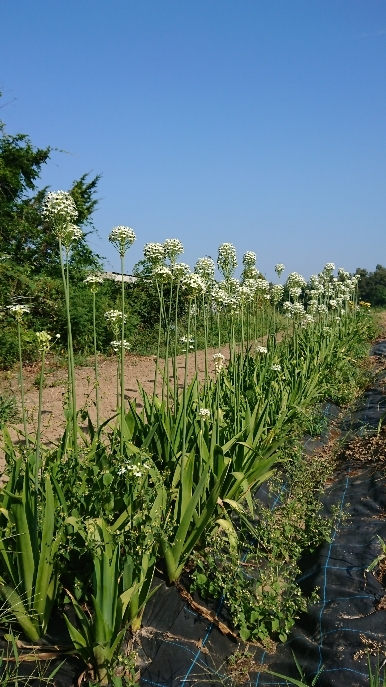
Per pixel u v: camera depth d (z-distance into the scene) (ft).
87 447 13.91
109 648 9.97
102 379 35.27
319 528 15.07
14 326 39.60
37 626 10.98
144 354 47.14
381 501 16.75
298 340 35.35
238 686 10.66
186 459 14.26
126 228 13.35
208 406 17.56
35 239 54.03
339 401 30.71
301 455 20.99
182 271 15.06
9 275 41.14
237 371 21.72
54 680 10.27
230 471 15.06
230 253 21.72
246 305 23.86
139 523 11.30
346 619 11.76
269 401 19.42
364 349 47.47
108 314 15.76
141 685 10.45
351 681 10.30
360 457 21.03
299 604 12.17
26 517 10.52
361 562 13.71
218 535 13.83
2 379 33.94
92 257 59.11
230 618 12.16
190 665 10.90
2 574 11.30
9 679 9.87
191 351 45.85
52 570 10.94
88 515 11.65
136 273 53.67
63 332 44.01
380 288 165.89
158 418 15.15
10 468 13.03
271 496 17.84
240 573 12.50
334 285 49.32
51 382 33.86
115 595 9.91
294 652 11.42
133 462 11.94
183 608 12.21
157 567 13.26
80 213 62.95
